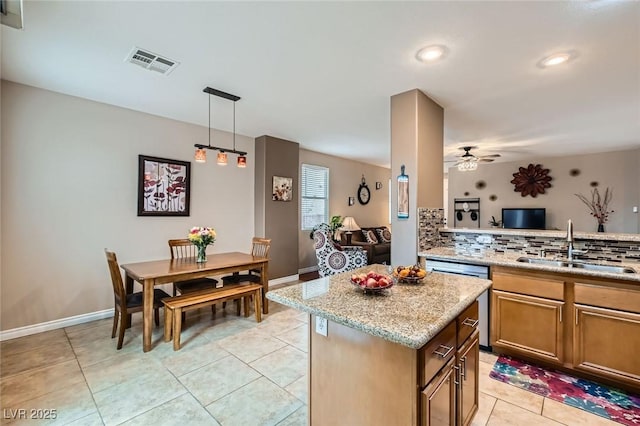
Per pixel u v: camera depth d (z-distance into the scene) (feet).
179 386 7.09
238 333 10.13
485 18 6.25
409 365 3.87
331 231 19.47
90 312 11.13
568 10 5.97
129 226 12.05
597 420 5.96
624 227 19.67
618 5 5.81
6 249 9.53
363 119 13.21
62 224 10.53
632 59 7.84
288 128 14.73
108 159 11.50
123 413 6.16
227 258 12.22
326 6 5.94
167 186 13.06
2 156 9.42
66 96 10.56
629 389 6.80
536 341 7.79
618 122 13.37
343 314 4.27
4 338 9.45
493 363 8.11
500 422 5.91
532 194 22.70
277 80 9.31
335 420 4.73
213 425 5.84
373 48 7.44
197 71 8.74
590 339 7.06
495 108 11.57
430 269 9.46
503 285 8.28
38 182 10.05
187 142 13.79
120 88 10.00
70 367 7.90
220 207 15.06
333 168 21.83
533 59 7.89
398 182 10.03
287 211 17.26
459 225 25.89
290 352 8.81
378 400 4.19
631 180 19.49
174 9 6.06
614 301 6.77
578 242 8.70
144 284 8.80
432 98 10.55
